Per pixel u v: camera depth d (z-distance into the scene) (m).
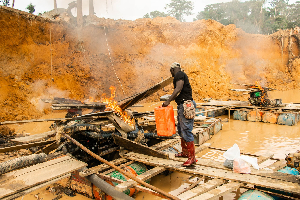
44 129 10.16
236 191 4.71
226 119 12.40
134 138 5.74
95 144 5.57
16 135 8.90
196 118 9.20
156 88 5.54
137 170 4.84
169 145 6.01
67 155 4.92
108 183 4.02
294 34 31.11
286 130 10.02
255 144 8.09
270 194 3.70
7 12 15.64
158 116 4.66
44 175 3.95
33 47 16.73
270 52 30.55
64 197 4.60
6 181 3.71
